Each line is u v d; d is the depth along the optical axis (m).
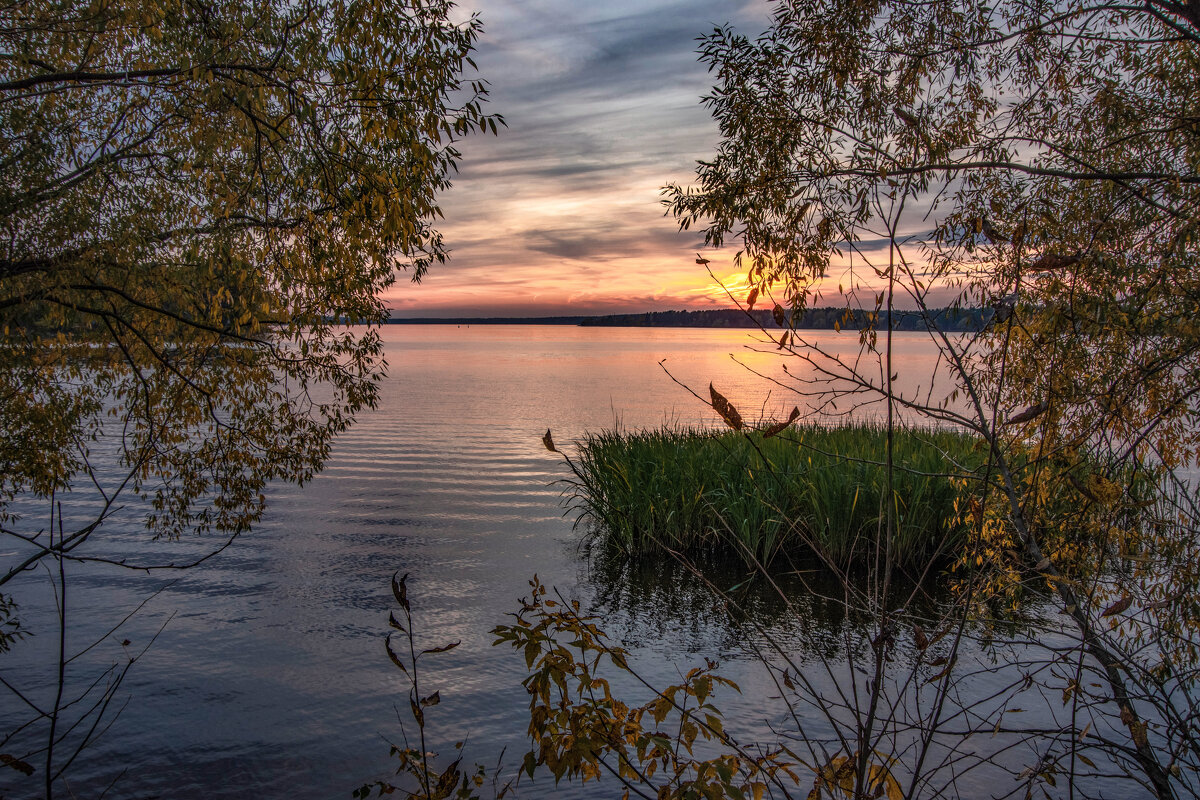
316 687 8.28
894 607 9.55
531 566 13.03
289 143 6.64
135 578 12.21
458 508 17.84
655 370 84.25
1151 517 4.24
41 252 6.68
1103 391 4.16
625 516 13.51
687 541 13.27
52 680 8.41
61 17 6.66
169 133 7.43
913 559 11.58
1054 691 7.02
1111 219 4.58
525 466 23.92
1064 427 4.41
